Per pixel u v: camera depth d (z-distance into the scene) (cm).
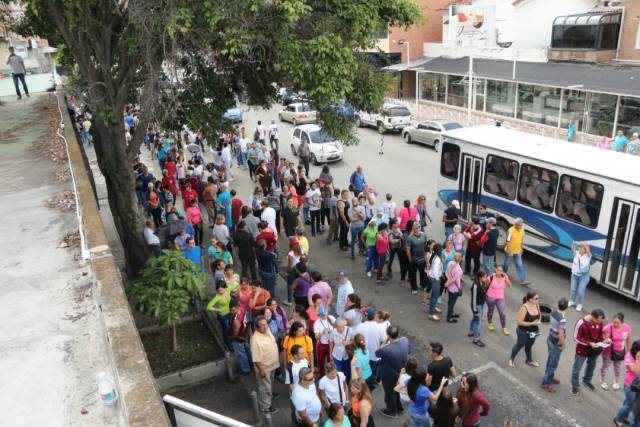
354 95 1346
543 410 883
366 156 2628
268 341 857
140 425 382
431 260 1153
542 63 3042
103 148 1271
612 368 995
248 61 1233
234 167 2512
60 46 1509
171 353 1049
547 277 1362
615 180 1167
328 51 1117
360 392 723
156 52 1177
